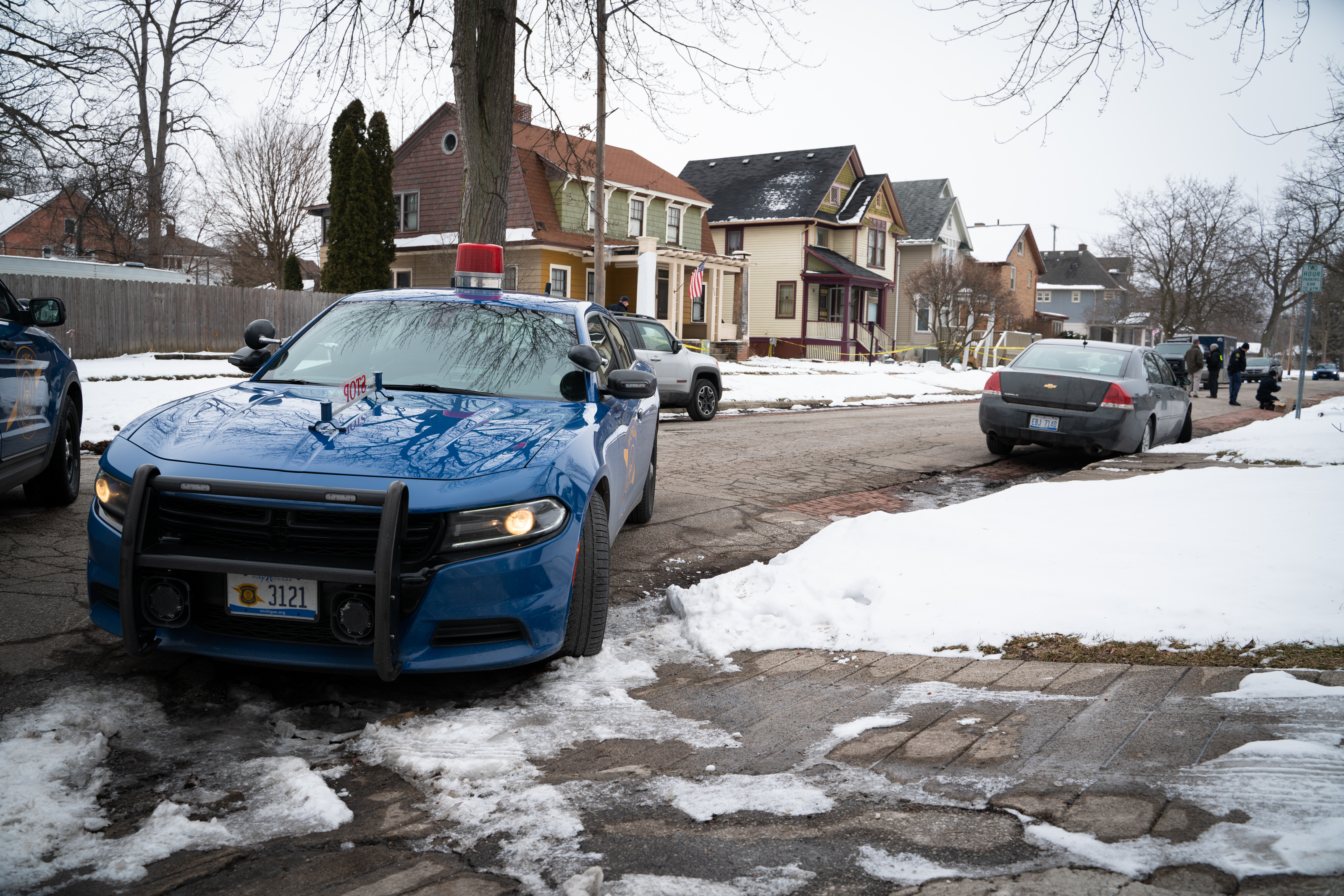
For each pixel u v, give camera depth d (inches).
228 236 1851.6
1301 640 138.0
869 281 1656.0
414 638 122.7
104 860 87.4
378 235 1143.6
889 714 126.0
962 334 1614.2
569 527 134.2
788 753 114.0
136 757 112.3
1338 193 594.2
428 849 91.4
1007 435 419.8
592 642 149.7
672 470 376.2
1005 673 139.0
